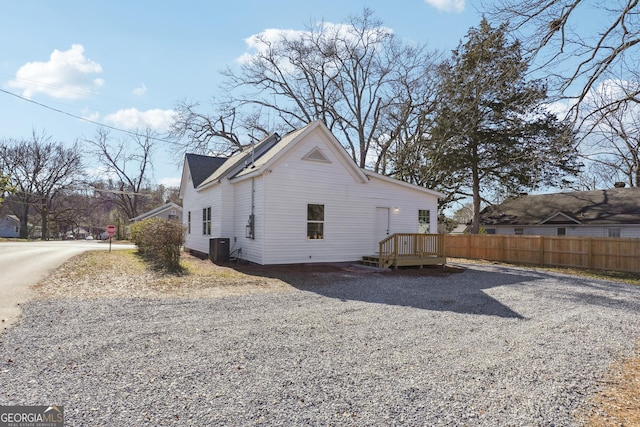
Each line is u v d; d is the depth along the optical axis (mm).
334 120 27516
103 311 6316
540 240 17469
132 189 42406
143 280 9578
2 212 49719
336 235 14211
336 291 8781
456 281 11086
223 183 15148
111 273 10648
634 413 3160
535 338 5398
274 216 12930
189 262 14266
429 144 23953
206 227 17219
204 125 27953
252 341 4867
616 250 14828
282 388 3477
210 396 3270
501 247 19234
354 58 26266
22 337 4809
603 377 3994
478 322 6238
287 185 13195
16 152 39812
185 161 20781
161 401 3148
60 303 6824
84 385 3434
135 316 6039
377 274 11969
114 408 3006
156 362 4051
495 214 30891
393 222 15688
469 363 4285
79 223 57750
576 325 6238
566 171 22469
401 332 5492
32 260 13750
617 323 6438
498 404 3275
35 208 43312
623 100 5230
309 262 13594
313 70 26969
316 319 6121
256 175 13008
